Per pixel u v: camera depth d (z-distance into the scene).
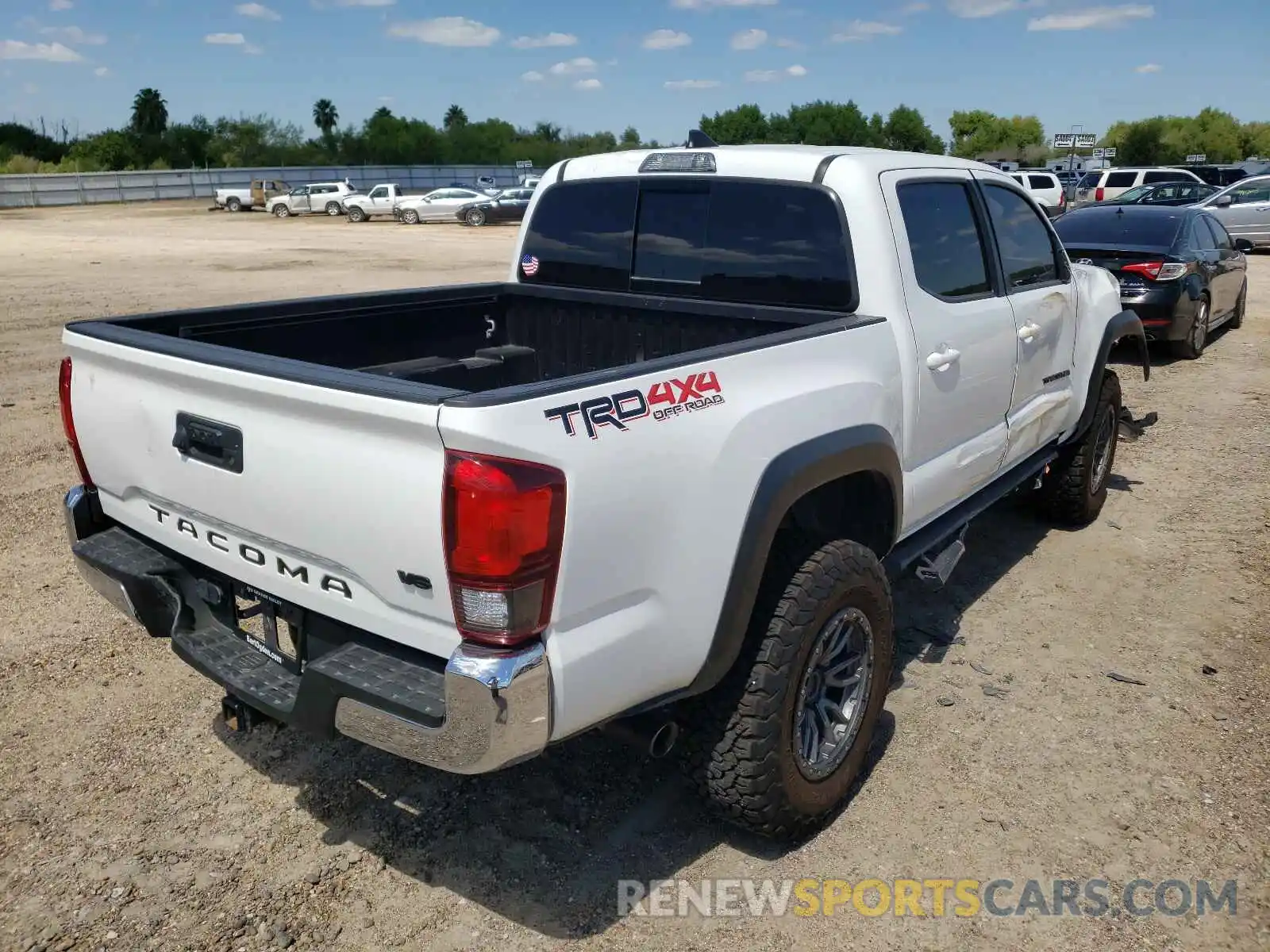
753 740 2.82
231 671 2.86
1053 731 3.71
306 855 3.02
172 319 3.43
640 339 4.25
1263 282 17.75
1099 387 5.35
